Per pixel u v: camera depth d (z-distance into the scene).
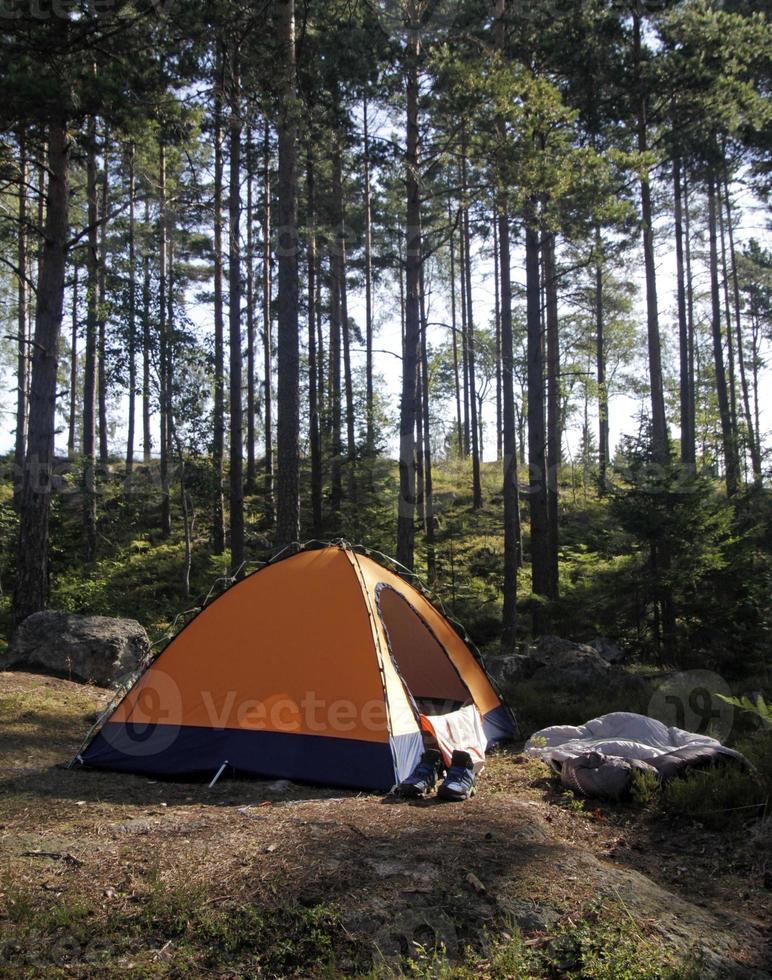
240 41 14.45
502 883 4.46
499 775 7.45
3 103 11.66
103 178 23.89
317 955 3.90
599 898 4.37
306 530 23.14
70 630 11.52
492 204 14.97
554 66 17.62
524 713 10.50
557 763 7.19
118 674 11.27
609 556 16.53
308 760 6.93
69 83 11.81
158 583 20.42
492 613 19.05
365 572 7.95
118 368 20.14
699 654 13.09
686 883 4.96
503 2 16.92
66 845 5.05
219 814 5.74
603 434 32.16
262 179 25.98
